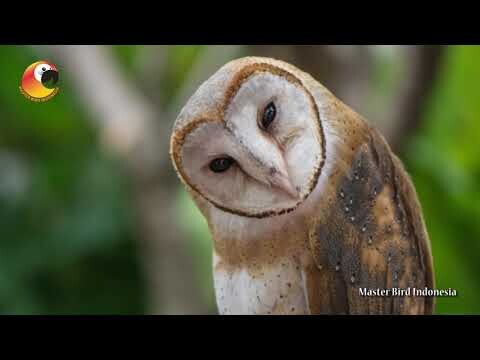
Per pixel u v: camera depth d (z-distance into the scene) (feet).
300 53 25.63
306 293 16.21
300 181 15.43
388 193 16.40
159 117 27.84
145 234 28.09
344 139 15.93
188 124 15.12
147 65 32.60
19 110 34.45
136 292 35.04
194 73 27.71
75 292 34.65
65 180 35.68
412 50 24.79
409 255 16.46
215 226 16.31
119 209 34.22
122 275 35.06
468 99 26.91
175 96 32.63
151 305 30.68
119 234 34.04
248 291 16.39
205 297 27.86
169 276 27.53
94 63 29.22
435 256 26.61
